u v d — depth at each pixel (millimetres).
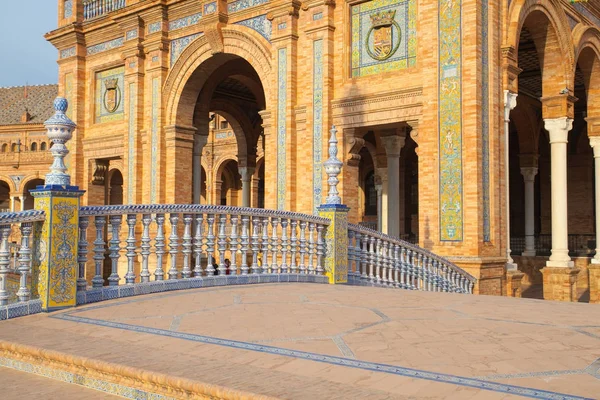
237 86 26250
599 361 4539
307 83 17281
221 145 38562
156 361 4617
